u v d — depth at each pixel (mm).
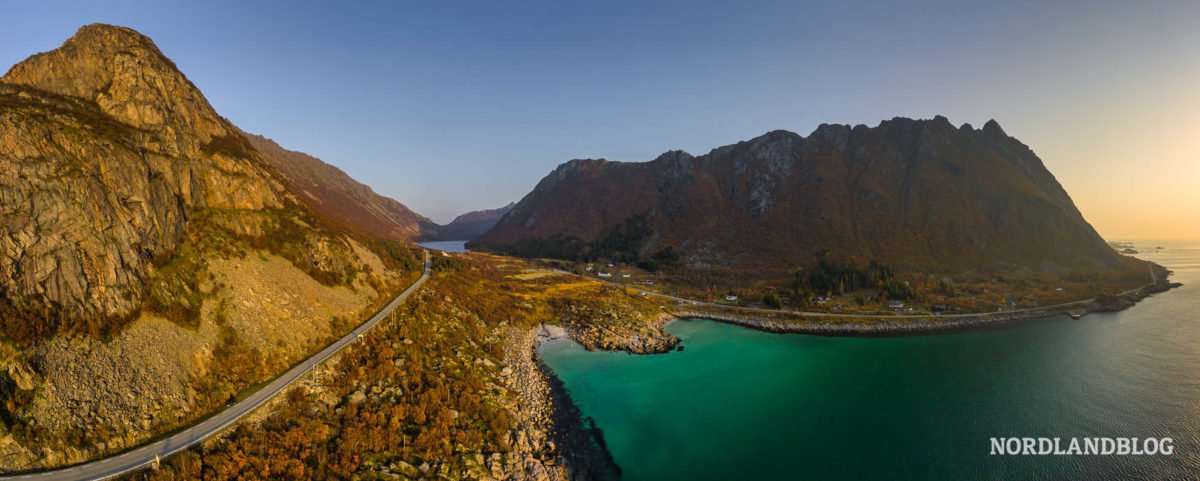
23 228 41375
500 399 60312
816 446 55562
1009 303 133625
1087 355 89500
